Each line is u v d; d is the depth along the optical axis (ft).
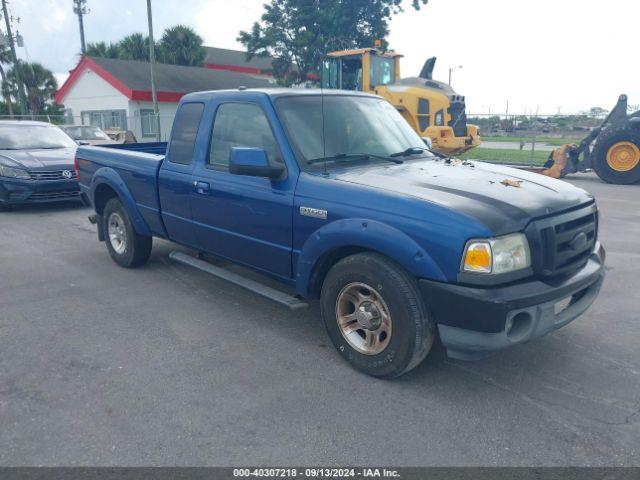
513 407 11.16
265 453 9.75
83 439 10.19
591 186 43.19
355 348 12.56
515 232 10.80
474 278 10.44
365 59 52.01
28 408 11.25
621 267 20.58
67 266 21.52
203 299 17.65
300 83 104.47
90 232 27.86
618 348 13.78
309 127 14.19
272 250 14.28
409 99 51.67
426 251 10.85
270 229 14.10
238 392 11.82
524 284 10.84
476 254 10.39
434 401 11.40
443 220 10.74
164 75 104.42
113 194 21.44
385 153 14.92
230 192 14.97
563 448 9.82
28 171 32.22
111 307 16.98
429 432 10.33
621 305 16.70
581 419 10.71
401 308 11.32
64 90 103.45
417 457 9.62
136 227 19.57
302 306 13.66
